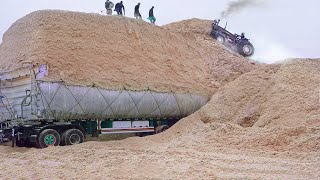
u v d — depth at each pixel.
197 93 25.59
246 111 23.36
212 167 11.84
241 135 18.09
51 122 19.80
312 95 21.28
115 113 21.47
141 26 28.12
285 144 15.81
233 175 10.59
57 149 16.94
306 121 18.59
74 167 12.36
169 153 15.18
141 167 12.00
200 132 20.06
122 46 25.45
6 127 20.47
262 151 15.12
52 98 19.20
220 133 18.78
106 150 16.22
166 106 23.56
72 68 21.77
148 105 22.73
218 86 28.11
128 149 16.94
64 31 23.39
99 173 11.21
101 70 22.73
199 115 24.53
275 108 21.62
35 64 20.86
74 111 19.89
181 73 27.25
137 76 23.88
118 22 26.78
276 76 24.88
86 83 20.66
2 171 12.15
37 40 22.28
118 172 11.30
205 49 32.09
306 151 14.55
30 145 20.28
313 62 26.02
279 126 18.59
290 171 11.04
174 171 11.21
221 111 24.12
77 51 22.92
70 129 19.78
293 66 25.09
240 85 25.61
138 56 25.73
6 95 21.20
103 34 25.08
